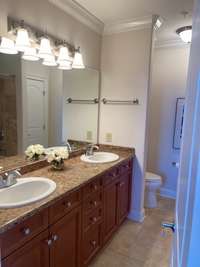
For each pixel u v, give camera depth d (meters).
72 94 2.36
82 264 1.72
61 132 2.28
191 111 0.65
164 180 3.42
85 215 1.70
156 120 3.39
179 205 0.81
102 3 2.04
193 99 0.62
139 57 2.47
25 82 1.80
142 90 2.50
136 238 2.31
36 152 1.87
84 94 2.54
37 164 1.88
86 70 2.52
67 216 1.47
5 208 1.14
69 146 2.40
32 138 1.92
